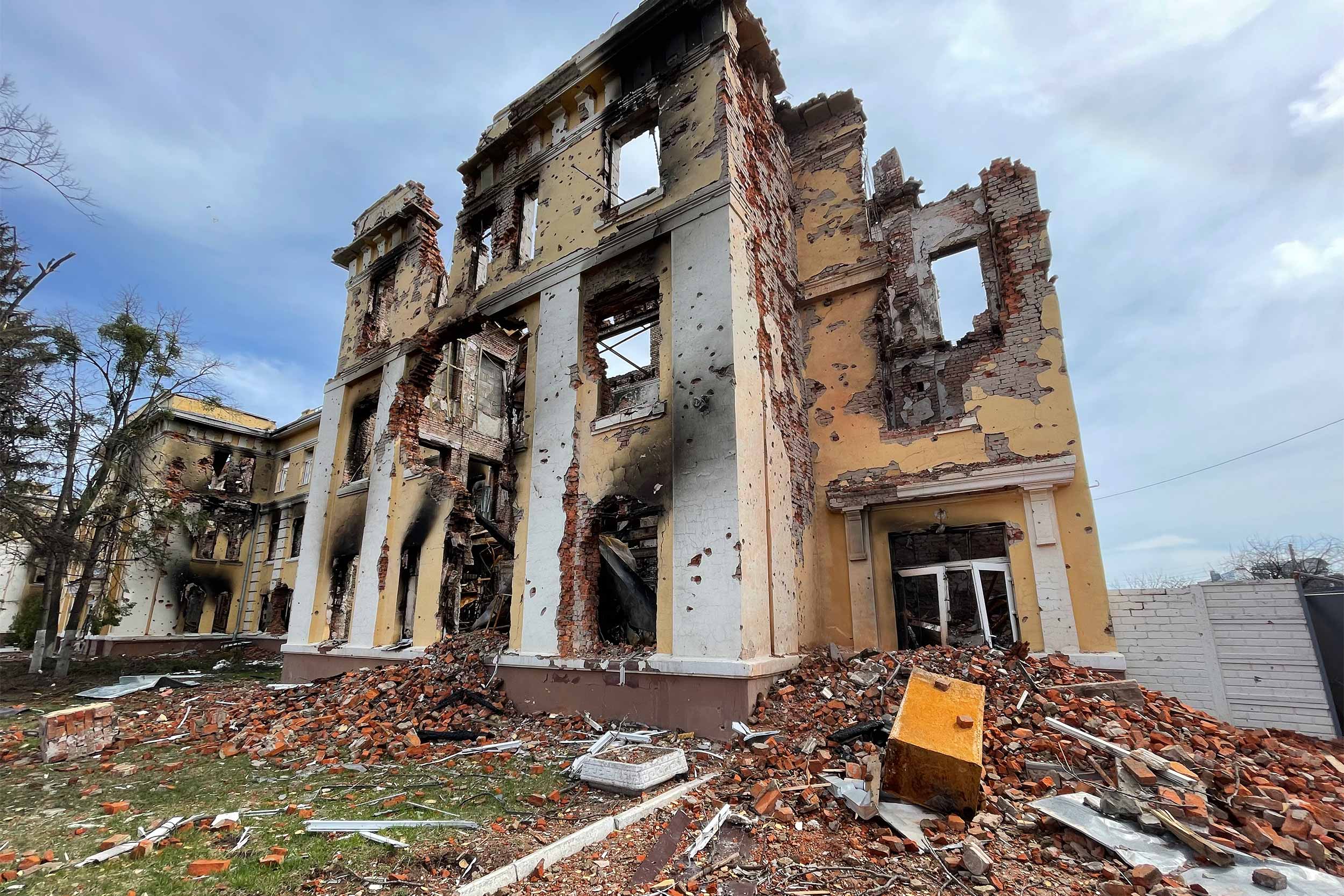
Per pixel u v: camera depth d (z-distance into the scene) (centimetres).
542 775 677
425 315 1452
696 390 912
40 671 1742
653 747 674
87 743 825
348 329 1716
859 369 1145
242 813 570
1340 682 730
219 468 2691
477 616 1390
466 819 539
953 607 999
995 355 1005
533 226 1353
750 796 566
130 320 1941
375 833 510
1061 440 921
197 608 2528
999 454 965
